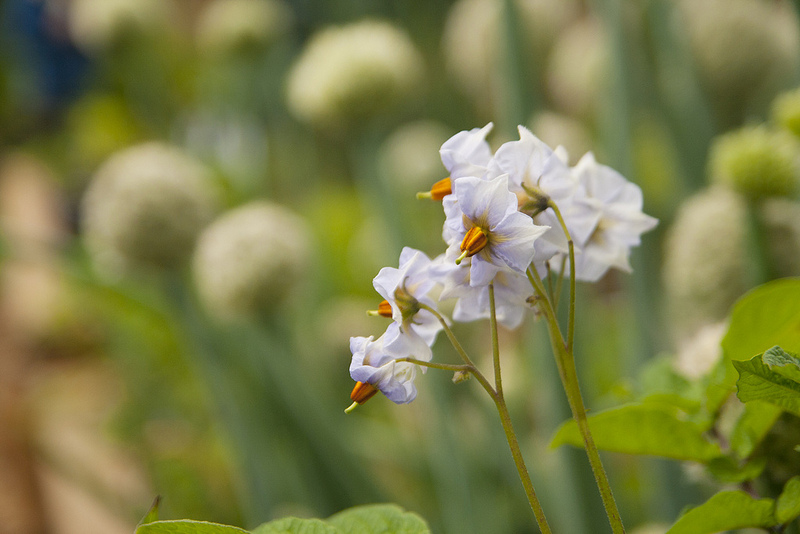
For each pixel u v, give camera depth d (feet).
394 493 5.90
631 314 4.68
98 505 6.95
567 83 7.11
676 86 4.98
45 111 13.37
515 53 4.08
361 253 8.46
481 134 2.30
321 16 8.87
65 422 8.34
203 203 5.41
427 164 8.34
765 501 2.24
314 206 9.29
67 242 5.62
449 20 8.27
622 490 5.31
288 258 4.93
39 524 7.14
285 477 5.49
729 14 5.35
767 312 2.39
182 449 7.13
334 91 4.98
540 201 2.24
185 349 5.76
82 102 12.56
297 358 5.67
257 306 4.91
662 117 5.05
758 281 3.12
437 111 8.86
